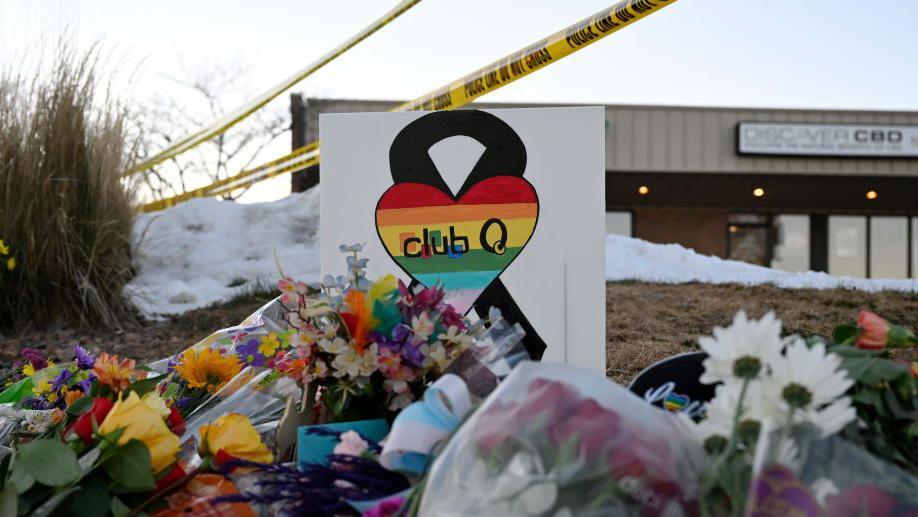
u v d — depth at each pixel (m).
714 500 0.88
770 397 0.91
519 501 0.84
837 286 6.95
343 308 1.44
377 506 1.10
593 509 0.82
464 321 1.57
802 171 15.15
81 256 5.51
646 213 18.30
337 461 1.23
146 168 7.46
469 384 1.38
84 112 5.71
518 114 2.37
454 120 2.39
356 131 2.41
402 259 2.39
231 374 1.88
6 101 5.52
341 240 2.41
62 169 5.46
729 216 18.48
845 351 1.14
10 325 5.27
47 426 1.76
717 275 8.01
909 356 3.66
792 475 0.83
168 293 5.99
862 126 15.14
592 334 2.33
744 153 15.00
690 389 1.33
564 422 0.89
